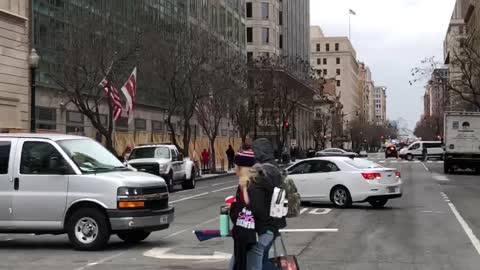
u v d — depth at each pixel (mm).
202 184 35094
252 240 6113
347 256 10867
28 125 32625
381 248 11758
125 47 31703
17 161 12070
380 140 195000
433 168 54594
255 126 55094
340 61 190250
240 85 46844
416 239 12945
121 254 11312
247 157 6211
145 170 27531
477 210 19094
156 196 12117
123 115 42000
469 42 60938
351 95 193125
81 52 28297
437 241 12672
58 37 30688
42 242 13070
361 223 15742
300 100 75938
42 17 33938
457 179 37312
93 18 30750
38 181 11922
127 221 11539
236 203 6242
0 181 12031
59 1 34812
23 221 11906
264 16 93688
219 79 41094
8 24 31109
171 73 37625
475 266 9930
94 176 11781
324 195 20016
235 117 56531
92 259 10781
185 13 53125
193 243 12672
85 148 12664
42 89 34156
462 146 43219
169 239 13258
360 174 19391
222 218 6621
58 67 29656
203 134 61094
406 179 37219
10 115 31281
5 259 10828
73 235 11766
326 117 118000
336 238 13102
